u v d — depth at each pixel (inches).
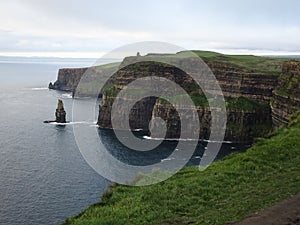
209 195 878.4
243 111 5123.0
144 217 776.3
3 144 4190.5
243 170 1053.2
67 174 2955.2
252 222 647.1
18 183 2755.9
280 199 758.5
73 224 797.9
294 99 4114.2
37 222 2071.9
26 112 6722.4
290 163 1074.1
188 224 711.7
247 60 6840.6
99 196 2442.2
